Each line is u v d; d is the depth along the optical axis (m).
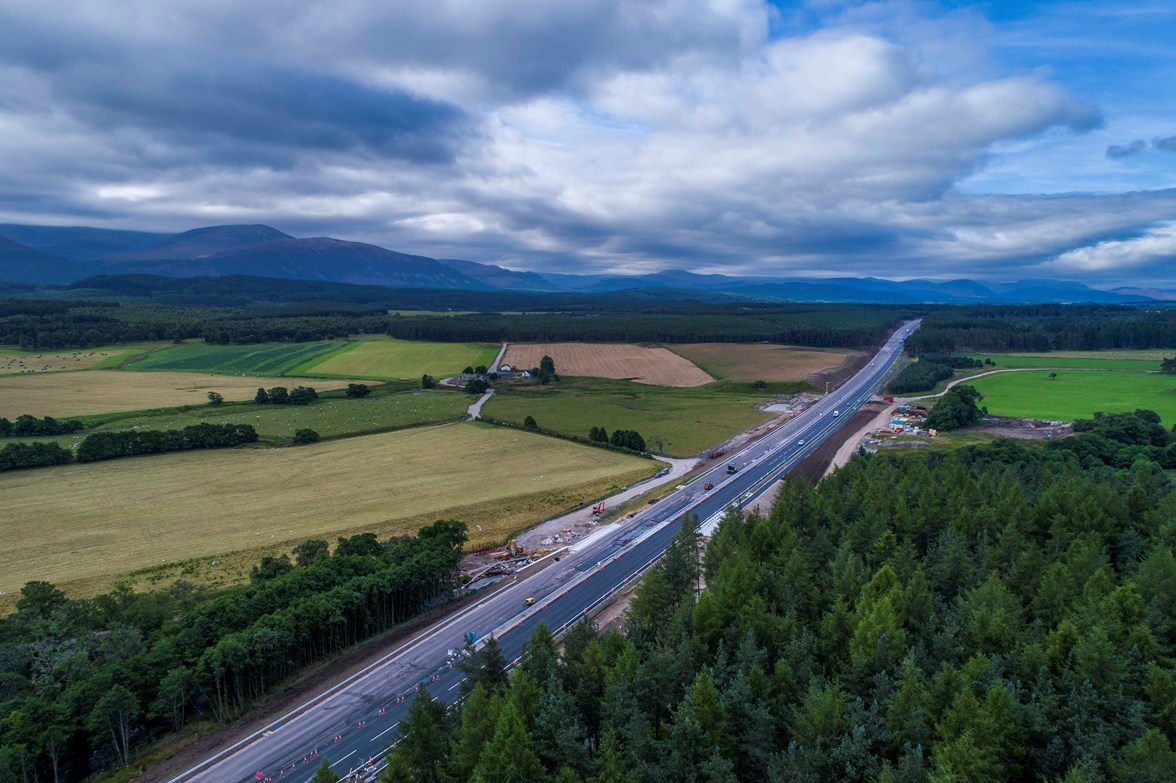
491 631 88.69
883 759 49.03
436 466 164.75
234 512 132.38
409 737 54.38
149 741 68.44
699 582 98.81
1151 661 57.09
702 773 51.00
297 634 79.19
